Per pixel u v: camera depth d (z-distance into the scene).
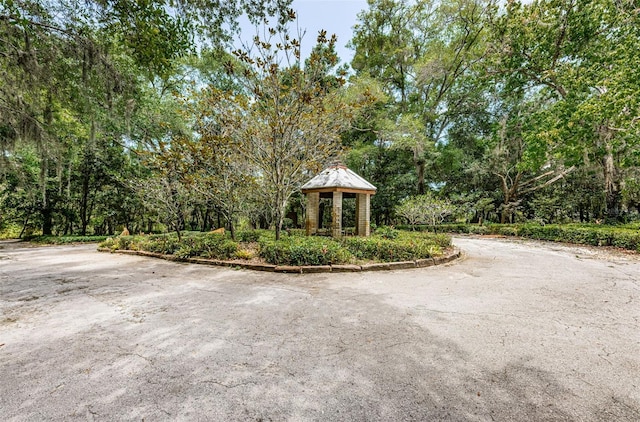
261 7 5.67
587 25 11.04
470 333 2.89
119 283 5.01
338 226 9.17
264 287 4.67
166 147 8.30
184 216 9.32
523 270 5.97
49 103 7.72
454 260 7.12
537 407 1.78
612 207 12.46
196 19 5.72
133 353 2.49
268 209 10.24
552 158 13.74
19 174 9.06
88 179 15.67
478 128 19.61
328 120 7.33
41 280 5.30
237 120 6.95
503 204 17.59
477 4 15.39
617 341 2.72
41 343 2.70
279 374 2.16
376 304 3.79
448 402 1.83
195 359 2.39
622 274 5.60
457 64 17.61
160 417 1.70
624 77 8.42
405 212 12.84
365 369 2.22
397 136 15.55
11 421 1.67
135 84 7.67
